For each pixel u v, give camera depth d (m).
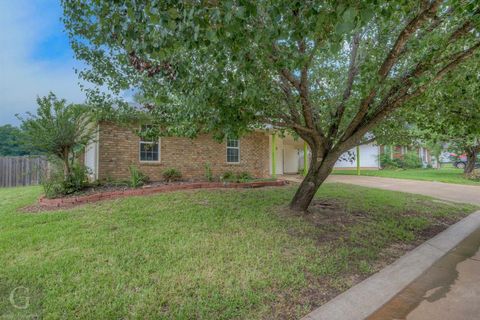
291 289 2.86
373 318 2.48
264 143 13.14
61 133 7.11
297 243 4.11
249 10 1.91
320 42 2.77
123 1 2.15
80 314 2.36
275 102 4.62
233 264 3.35
